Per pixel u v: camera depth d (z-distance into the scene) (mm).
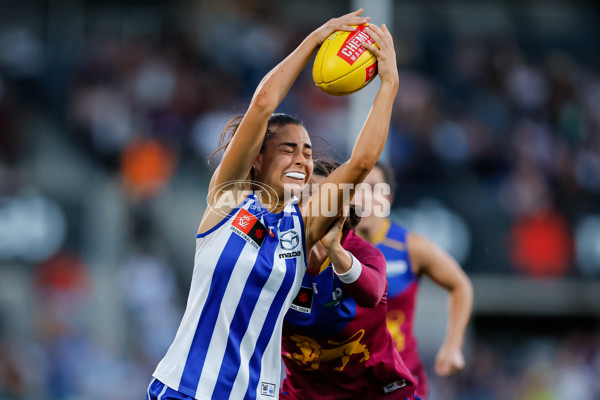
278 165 12352
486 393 45062
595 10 66688
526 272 43594
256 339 12125
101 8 61031
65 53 55969
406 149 47500
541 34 64750
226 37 58812
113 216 44688
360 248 13367
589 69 62562
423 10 65562
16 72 54188
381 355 14289
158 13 60969
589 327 47062
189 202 46000
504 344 48594
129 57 55562
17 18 59688
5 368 38625
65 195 44594
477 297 43719
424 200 43469
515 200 44156
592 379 45156
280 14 63219
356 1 38812
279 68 12070
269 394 12312
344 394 14422
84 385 39594
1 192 43812
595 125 57000
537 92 58469
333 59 12133
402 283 18469
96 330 41531
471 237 43188
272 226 12273
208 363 11883
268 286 12094
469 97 57188
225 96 54812
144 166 46344
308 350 13984
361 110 35625
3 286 42344
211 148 49219
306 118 51562
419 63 60094
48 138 50656
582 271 44438
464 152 49344
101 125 50219
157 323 41531
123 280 42625
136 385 40031
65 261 43406
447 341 18484
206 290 12055
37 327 41062
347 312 13602
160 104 51969
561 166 49438
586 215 45656
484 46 61531
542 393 44875
